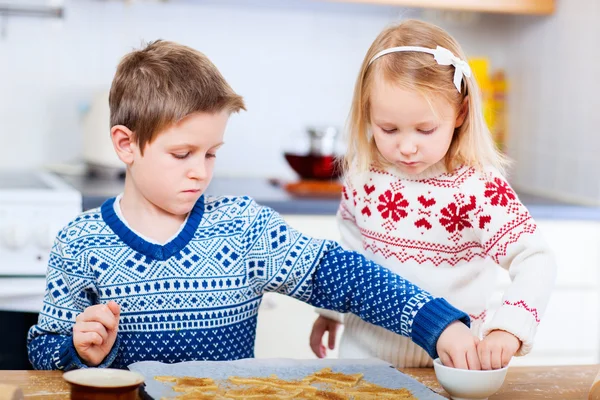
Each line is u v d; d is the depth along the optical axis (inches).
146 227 45.8
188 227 46.1
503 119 110.6
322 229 86.2
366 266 45.3
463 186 49.2
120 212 46.0
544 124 101.6
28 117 101.7
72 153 103.4
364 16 109.0
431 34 48.4
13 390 32.9
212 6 104.7
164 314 44.8
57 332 44.0
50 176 94.3
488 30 112.0
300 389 37.5
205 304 45.4
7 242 76.8
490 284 52.2
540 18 102.5
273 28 106.8
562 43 97.4
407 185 50.9
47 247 77.9
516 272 45.5
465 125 48.9
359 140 51.5
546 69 101.1
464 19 110.8
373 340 52.5
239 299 46.6
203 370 40.5
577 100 94.2
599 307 91.4
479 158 49.0
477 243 50.6
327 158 96.3
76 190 81.6
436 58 46.8
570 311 91.1
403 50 47.2
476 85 49.0
